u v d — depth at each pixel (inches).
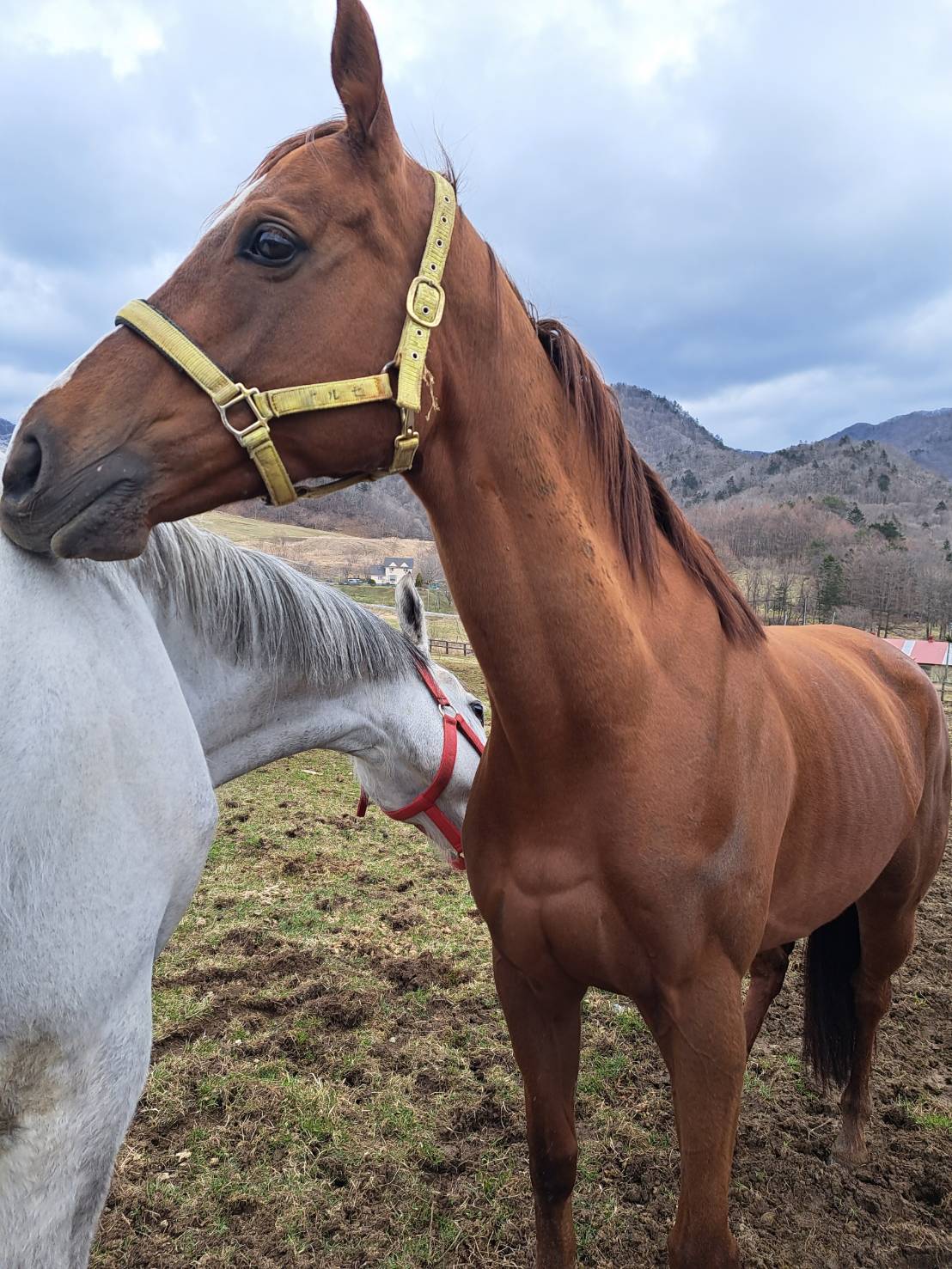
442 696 99.6
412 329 50.0
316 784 276.1
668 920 58.7
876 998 103.7
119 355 46.4
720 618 69.5
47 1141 45.6
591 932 60.4
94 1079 47.5
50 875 44.0
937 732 108.7
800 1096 116.5
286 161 49.6
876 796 86.0
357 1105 109.8
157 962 147.0
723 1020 60.5
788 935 81.3
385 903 177.0
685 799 58.9
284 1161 99.4
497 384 54.9
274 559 78.6
